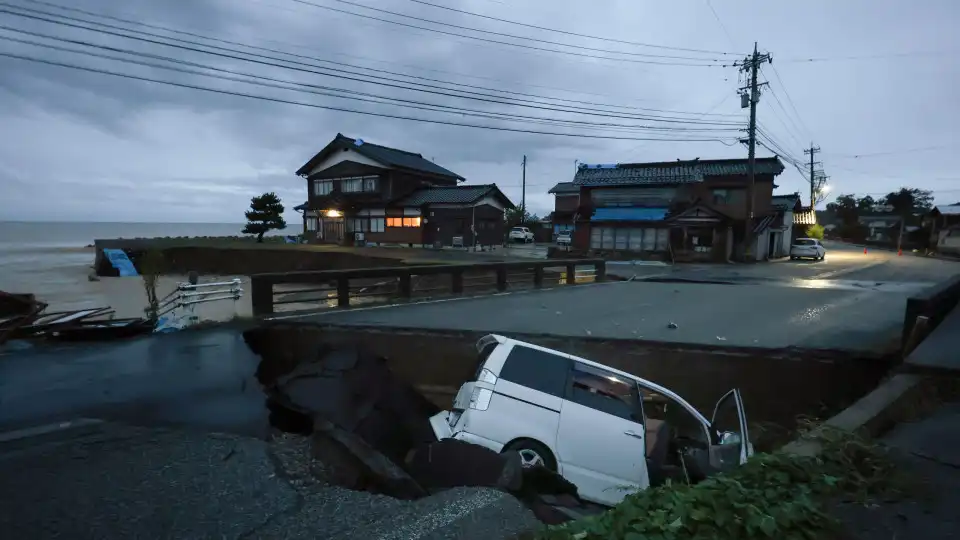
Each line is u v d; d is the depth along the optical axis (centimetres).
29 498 342
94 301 2038
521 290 1708
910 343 668
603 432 488
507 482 368
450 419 525
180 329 920
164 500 341
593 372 527
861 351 732
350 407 556
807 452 346
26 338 850
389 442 564
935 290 783
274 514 323
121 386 605
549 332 923
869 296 1535
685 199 3472
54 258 4359
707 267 2867
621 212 3528
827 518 256
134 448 432
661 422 610
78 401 550
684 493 267
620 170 3875
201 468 394
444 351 903
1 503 333
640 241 3450
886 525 270
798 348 760
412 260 2717
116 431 471
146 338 856
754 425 711
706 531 230
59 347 792
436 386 901
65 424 485
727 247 3288
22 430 467
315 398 554
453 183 4738
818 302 1400
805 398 740
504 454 404
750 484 292
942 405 498
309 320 1035
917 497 302
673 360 807
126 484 365
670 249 3300
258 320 999
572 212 5072
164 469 391
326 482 372
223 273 3397
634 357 827
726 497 257
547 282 2058
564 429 485
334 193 4338
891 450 370
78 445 436
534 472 416
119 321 948
